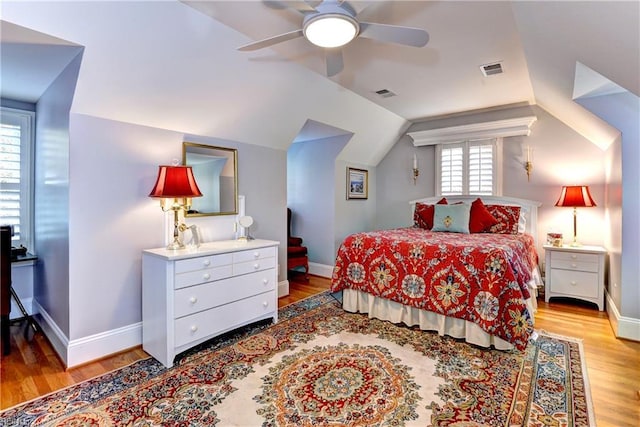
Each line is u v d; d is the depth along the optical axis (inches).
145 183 104.0
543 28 75.9
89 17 73.3
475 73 122.7
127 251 100.3
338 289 130.9
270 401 72.5
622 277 105.7
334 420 66.3
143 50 85.4
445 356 93.1
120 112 95.5
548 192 159.2
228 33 93.4
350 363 89.0
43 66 89.0
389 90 142.8
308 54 108.7
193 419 66.7
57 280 97.7
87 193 91.8
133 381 81.0
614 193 119.0
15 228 122.4
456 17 84.0
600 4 53.9
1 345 99.5
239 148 133.7
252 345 100.3
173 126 109.3
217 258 99.0
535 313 127.9
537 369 85.7
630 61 66.5
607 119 106.9
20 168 123.1
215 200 124.1
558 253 140.1
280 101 128.3
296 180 207.6
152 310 94.4
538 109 161.8
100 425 65.2
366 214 214.1
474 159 177.9
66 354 89.3
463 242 113.8
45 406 71.2
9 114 120.4
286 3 68.4
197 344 94.6
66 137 89.7
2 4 64.6
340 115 158.2
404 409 69.6
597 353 94.7
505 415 67.5
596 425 64.4
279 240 153.7
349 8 71.9
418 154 201.2
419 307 109.5
